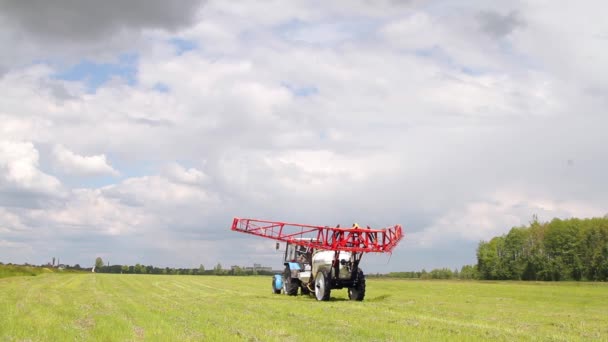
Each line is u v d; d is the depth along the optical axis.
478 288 47.84
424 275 119.25
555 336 14.72
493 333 14.72
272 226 33.09
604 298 35.16
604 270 89.06
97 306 20.91
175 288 37.00
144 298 25.98
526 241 98.75
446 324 16.48
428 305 24.91
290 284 30.61
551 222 96.00
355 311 19.91
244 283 48.53
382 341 12.62
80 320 15.94
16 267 69.25
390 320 17.08
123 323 14.99
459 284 60.53
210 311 19.08
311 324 15.61
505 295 36.84
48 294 28.03
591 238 90.25
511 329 15.93
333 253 27.94
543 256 95.56
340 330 14.36
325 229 28.12
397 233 27.31
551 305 28.02
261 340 12.36
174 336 12.66
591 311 24.17
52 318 16.17
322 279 26.84
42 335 12.68
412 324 16.25
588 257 90.25
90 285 39.03
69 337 12.41
